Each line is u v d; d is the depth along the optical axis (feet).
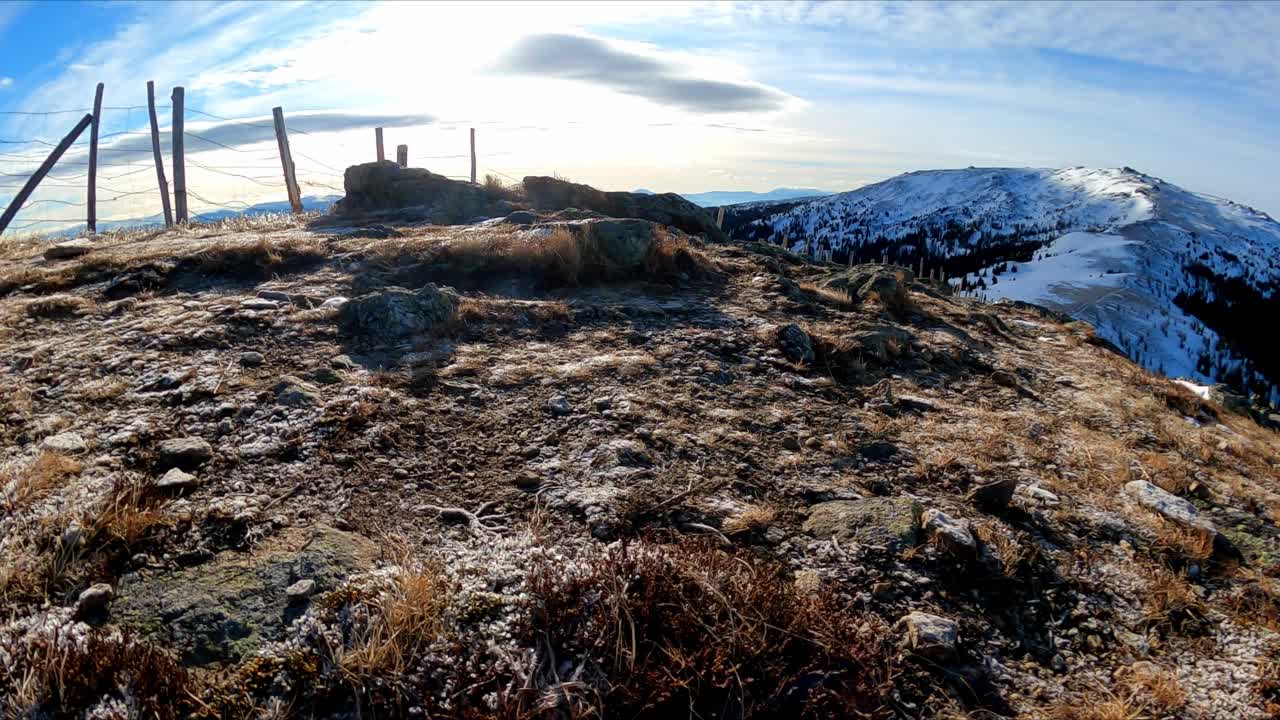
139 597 11.32
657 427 18.75
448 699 9.87
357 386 19.35
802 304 32.73
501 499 15.11
